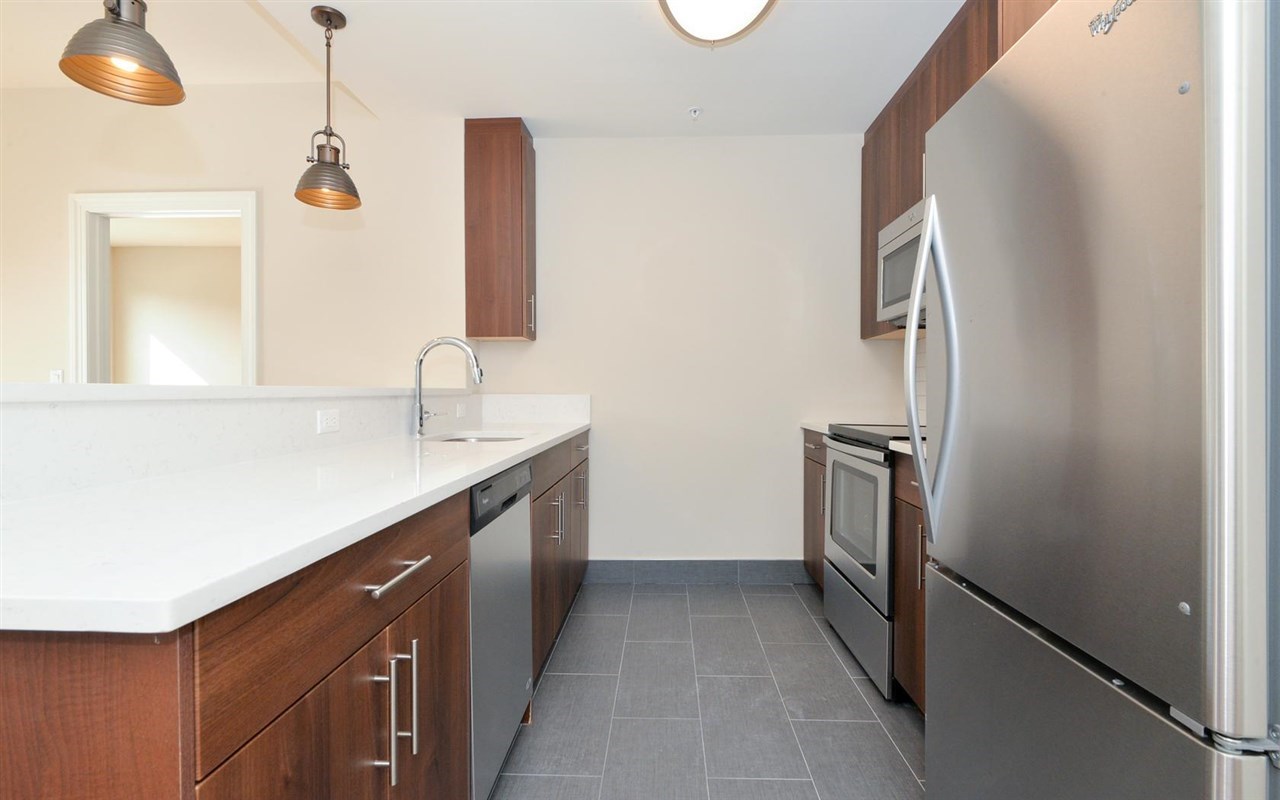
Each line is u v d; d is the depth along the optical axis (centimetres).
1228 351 57
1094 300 73
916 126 235
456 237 289
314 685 70
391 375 290
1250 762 57
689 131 303
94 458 101
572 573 261
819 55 227
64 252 290
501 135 284
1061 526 80
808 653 226
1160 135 63
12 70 278
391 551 90
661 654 226
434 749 106
